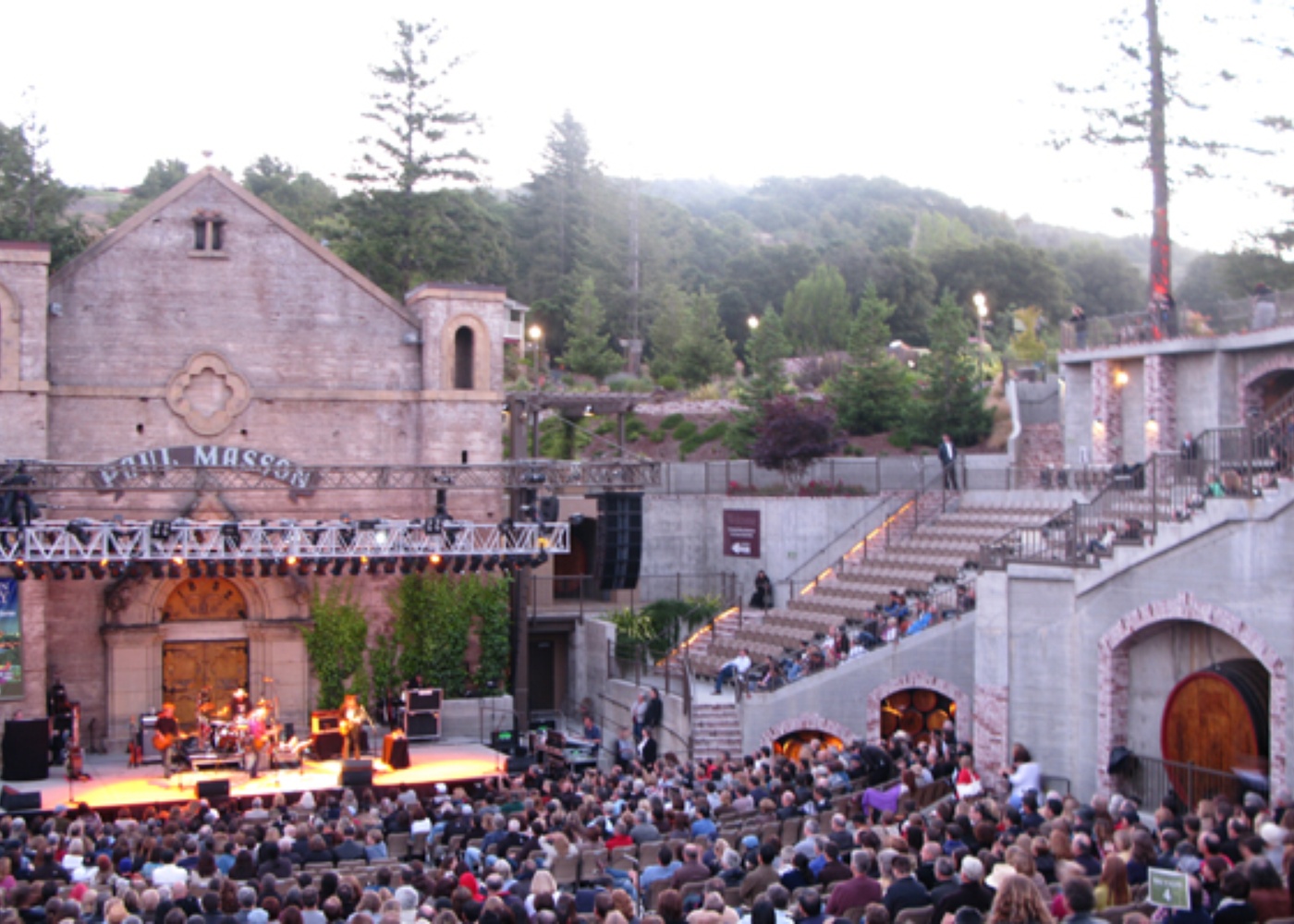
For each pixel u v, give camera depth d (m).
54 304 35.22
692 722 33.28
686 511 46.31
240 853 18.80
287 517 37.41
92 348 35.88
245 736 32.38
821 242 121.06
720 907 12.92
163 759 32.22
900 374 54.09
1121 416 40.34
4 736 31.50
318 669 37.56
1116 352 39.81
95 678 35.59
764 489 47.16
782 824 21.20
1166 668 25.03
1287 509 22.05
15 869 18.19
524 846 19.69
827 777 25.08
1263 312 35.69
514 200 99.56
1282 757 21.77
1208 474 24.98
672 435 57.38
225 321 37.19
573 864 19.23
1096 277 105.12
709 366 67.31
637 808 22.17
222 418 36.84
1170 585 24.28
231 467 36.59
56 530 30.28
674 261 97.56
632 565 35.91
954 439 50.16
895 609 35.22
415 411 38.84
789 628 38.44
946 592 34.78
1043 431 46.78
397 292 61.91
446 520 33.91
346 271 38.34
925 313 87.31
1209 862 13.69
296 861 20.28
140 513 36.06
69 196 59.72
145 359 36.34
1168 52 42.28
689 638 41.28
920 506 42.25
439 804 26.17
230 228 37.31
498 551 34.19
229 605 37.44
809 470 47.25
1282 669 21.98
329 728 35.00
